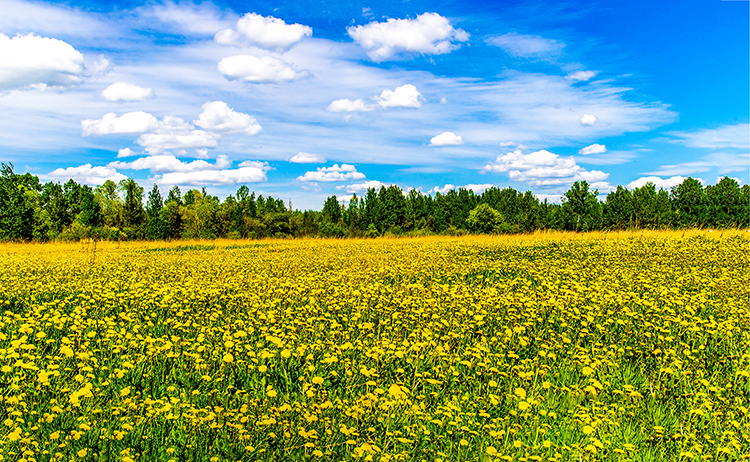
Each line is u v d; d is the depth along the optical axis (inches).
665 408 160.7
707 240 609.3
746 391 164.9
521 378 177.2
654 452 137.7
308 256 616.4
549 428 146.7
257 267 488.7
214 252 773.3
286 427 139.5
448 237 1057.5
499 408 159.5
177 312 272.7
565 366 192.7
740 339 208.4
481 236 1007.6
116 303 300.7
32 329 223.5
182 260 590.9
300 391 173.0
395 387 151.5
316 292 321.4
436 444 140.1
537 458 124.0
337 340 221.5
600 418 148.2
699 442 137.1
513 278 394.0
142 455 130.9
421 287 335.6
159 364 191.9
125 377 179.9
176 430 142.0
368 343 218.5
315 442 133.6
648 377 183.8
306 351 201.0
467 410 159.6
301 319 249.8
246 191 2903.5
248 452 131.2
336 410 154.2
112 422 143.6
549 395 169.0
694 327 211.8
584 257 506.6
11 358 185.5
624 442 142.3
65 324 246.4
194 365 187.2
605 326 235.3
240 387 179.3
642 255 498.0
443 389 174.2
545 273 399.9
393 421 148.1
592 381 169.8
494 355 195.5
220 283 365.4
